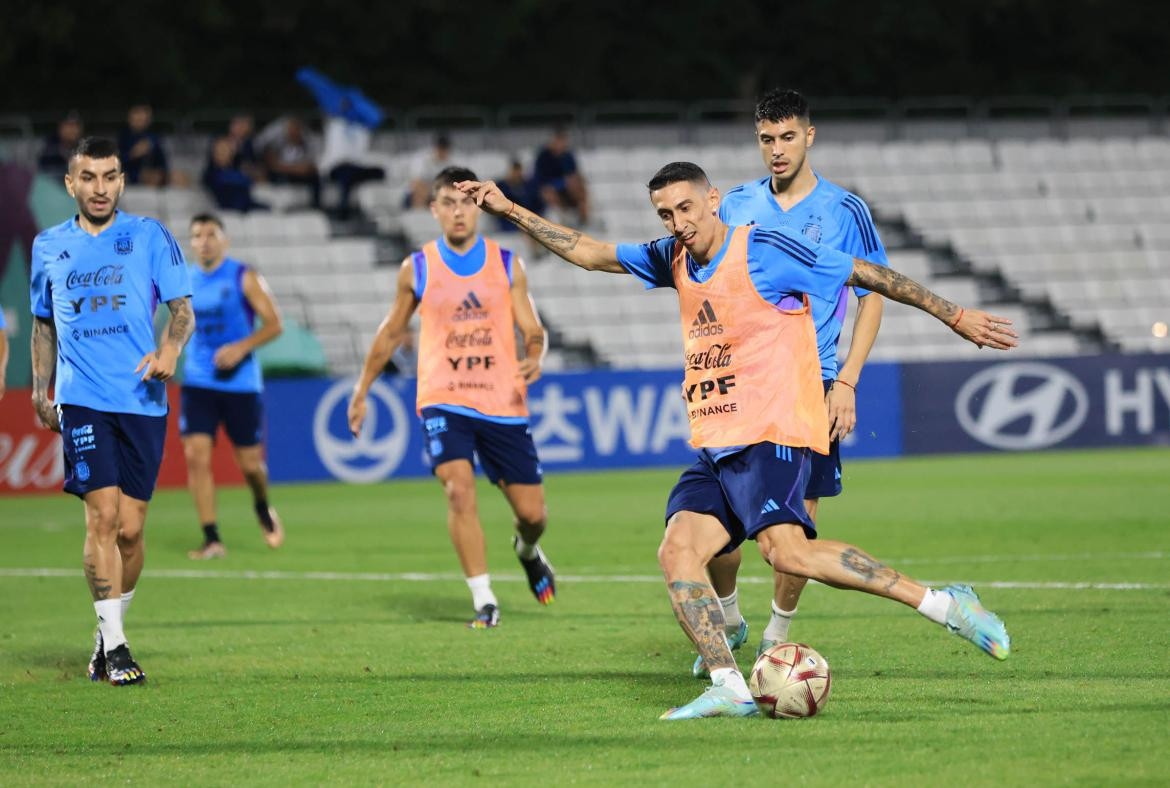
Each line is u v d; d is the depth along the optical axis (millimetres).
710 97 119250
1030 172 100188
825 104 110562
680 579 19734
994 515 49875
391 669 24547
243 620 31203
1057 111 107562
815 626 27750
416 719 20250
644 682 22688
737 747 17656
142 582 38250
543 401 74312
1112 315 93812
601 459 74938
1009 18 121875
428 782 16594
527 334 30828
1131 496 55281
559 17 117375
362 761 17781
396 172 95125
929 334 90625
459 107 115812
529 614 31109
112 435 24406
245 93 112188
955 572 35719
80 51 105688
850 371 22938
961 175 99438
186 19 109250
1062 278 95312
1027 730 18094
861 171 98812
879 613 29297
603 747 17984
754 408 19672
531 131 99375
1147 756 16609
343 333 83000
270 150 90938
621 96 119250
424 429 30344
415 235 90000
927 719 18922
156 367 24375
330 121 91125
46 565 43344
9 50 100938
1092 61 124500
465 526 29578
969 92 122562
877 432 77688
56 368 26000
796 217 23781
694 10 118750
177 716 21047
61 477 69312
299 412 71938
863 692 20922
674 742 18062
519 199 88562
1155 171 101875
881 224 96812
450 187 30094
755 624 28328
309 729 19797
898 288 19562
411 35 115062
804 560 19359
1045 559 37969
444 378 30125
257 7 109250
